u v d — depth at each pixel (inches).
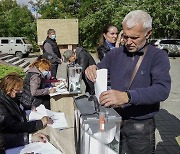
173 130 200.8
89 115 53.4
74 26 511.5
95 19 1067.9
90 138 52.9
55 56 282.2
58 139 90.5
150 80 67.2
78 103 59.9
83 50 161.9
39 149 85.1
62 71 527.5
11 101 101.2
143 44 66.4
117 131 54.7
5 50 922.7
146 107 70.1
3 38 927.7
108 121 52.4
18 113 102.7
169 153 160.6
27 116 115.3
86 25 1076.5
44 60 170.4
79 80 153.2
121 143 73.1
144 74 67.3
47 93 153.9
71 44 513.0
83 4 1240.2
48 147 86.3
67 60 168.6
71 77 153.2
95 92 60.9
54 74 285.0
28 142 90.9
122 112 71.5
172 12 1014.4
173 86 394.6
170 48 909.2
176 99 305.7
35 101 151.2
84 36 1111.6
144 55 67.9
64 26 506.0
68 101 153.7
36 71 157.8
